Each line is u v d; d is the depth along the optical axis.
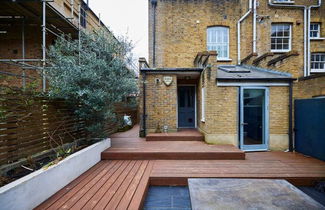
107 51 4.51
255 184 2.49
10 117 2.82
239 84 5.34
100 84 4.25
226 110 5.35
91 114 4.45
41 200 2.47
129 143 5.44
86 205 2.41
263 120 5.43
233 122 5.35
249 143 5.34
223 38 9.09
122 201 2.51
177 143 5.42
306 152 4.82
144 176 3.39
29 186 2.30
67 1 6.71
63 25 6.89
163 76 6.40
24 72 6.28
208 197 2.11
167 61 8.91
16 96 2.93
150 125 6.43
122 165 4.03
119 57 4.80
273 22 8.83
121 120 7.82
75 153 3.50
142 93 6.38
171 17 8.91
